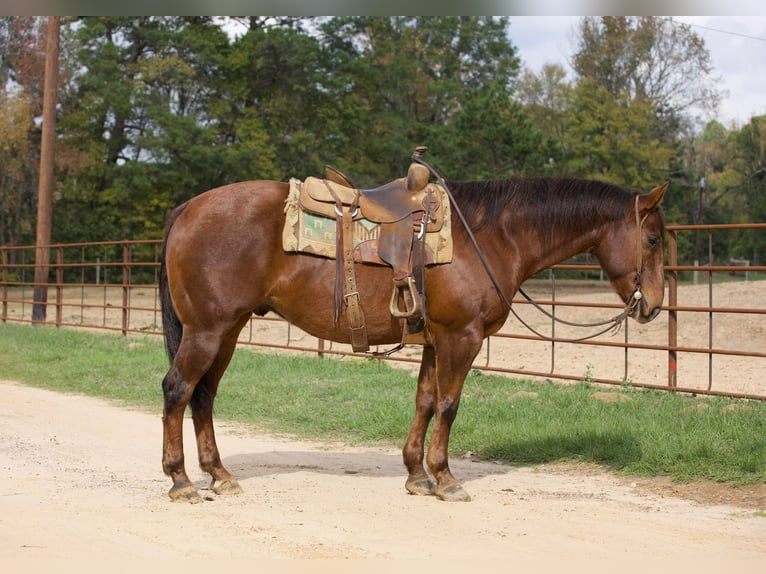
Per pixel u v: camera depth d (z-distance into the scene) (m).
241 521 4.70
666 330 14.41
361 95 37.03
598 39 37.41
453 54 40.91
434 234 5.16
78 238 33.31
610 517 4.88
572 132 34.47
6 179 34.06
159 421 8.34
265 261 5.16
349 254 5.14
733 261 40.19
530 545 4.30
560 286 27.44
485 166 25.20
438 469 5.30
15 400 9.40
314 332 5.33
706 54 37.12
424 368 5.53
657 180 35.12
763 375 10.27
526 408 7.89
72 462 6.39
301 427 8.05
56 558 3.96
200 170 31.17
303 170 33.66
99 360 11.97
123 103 30.16
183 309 5.17
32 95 33.72
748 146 41.03
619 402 7.94
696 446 6.03
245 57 32.50
